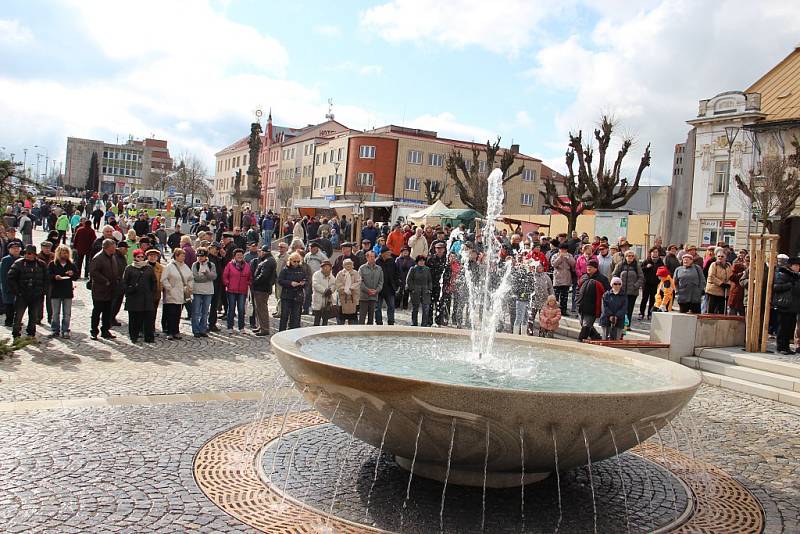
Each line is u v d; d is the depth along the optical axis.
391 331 8.23
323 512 5.02
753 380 11.08
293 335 6.79
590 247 16.89
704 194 37.69
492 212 13.44
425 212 33.94
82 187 122.19
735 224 35.81
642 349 12.09
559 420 4.60
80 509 4.84
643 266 17.97
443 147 69.88
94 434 6.55
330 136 80.75
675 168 60.12
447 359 7.13
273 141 97.06
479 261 16.14
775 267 12.78
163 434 6.70
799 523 5.36
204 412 7.62
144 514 4.82
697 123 37.81
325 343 7.22
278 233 36.88
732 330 13.11
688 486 6.14
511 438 4.70
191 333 13.52
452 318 16.05
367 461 6.22
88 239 20.53
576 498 5.61
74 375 9.08
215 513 4.91
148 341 12.10
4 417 6.91
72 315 14.88
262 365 10.63
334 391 5.05
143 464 5.84
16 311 11.45
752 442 7.84
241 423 7.27
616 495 5.76
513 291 14.83
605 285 13.45
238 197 40.50
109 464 5.78
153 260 12.26
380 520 4.93
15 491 5.09
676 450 7.38
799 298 11.98
